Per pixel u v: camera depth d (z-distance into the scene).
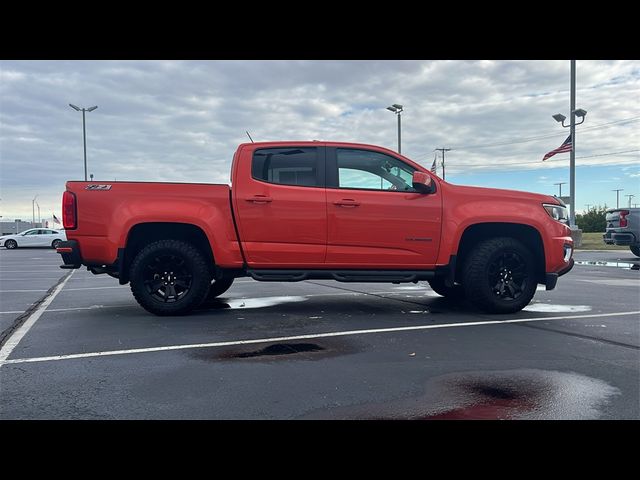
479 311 6.66
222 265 6.02
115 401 3.29
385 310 6.75
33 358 4.30
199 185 6.00
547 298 7.93
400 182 6.30
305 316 6.27
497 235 6.53
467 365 4.10
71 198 5.84
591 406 3.19
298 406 3.20
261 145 6.14
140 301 6.05
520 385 3.60
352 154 6.23
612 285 9.80
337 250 6.03
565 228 6.52
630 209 15.43
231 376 3.81
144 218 5.86
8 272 14.89
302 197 5.99
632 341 4.92
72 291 9.41
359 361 4.22
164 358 4.31
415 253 6.13
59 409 3.16
